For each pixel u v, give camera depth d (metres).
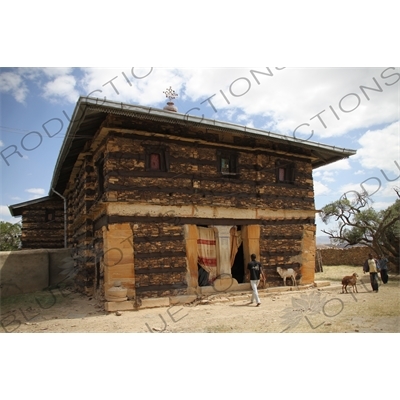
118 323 10.72
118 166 13.03
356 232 25.91
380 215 24.45
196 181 14.52
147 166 13.63
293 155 17.64
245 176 16.05
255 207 16.06
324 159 19.33
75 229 20.97
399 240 23.44
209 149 15.13
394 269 23.23
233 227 16.17
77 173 19.56
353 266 30.30
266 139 15.38
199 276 15.91
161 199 13.63
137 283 12.90
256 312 12.07
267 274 16.19
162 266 13.40
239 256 18.42
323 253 33.41
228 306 13.21
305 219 17.69
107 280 12.65
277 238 16.70
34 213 26.88
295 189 17.53
